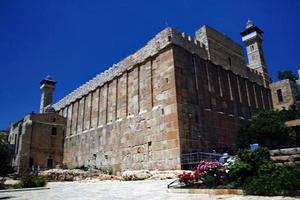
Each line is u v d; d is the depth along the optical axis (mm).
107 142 40469
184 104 30594
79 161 46500
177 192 12102
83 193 14875
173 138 28922
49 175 30312
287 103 49375
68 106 56031
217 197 9680
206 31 39000
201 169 12727
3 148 25906
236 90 41188
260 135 30094
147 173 24984
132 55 39781
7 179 30781
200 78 34500
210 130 32688
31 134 49062
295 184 9008
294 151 11281
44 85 68312
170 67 31812
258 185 9539
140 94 36156
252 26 56438
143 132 33531
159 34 34938
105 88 44938
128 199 10977
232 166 11656
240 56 45562
